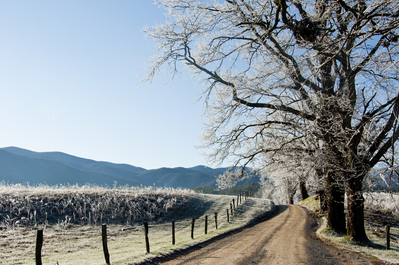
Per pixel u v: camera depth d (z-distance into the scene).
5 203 17.36
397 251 10.62
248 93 13.97
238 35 14.52
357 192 11.87
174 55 15.78
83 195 22.41
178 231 17.02
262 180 50.22
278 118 15.27
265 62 14.70
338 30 9.02
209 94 16.55
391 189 8.42
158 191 30.09
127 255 9.37
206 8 13.49
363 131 11.95
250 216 24.72
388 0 6.02
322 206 25.11
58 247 11.18
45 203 18.86
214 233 15.20
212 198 33.19
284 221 21.80
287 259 8.74
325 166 13.54
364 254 9.87
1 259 8.98
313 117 12.87
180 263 8.29
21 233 13.12
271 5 11.95
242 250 10.41
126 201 23.20
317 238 13.74
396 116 8.27
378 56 10.59
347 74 11.91
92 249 11.11
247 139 16.11
